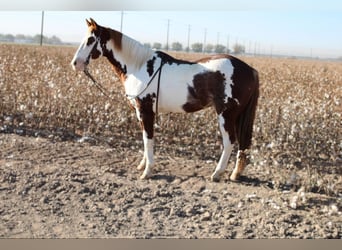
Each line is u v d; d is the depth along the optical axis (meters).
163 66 5.09
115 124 7.56
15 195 4.53
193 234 3.87
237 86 4.94
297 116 7.28
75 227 3.93
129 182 5.09
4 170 5.12
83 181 4.96
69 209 4.29
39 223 3.97
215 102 5.02
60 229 3.88
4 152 6.02
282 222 4.09
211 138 7.54
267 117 7.31
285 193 4.89
